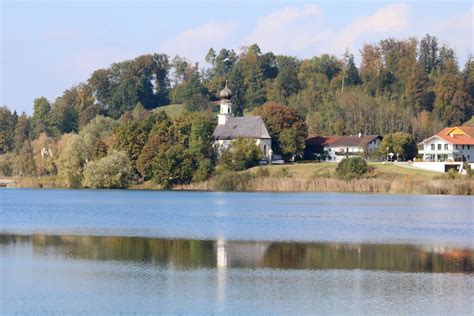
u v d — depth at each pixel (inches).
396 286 6628.9
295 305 5974.4
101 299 6127.0
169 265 7593.5
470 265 7672.2
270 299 6151.6
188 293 6328.7
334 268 7465.6
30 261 7819.9
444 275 7126.0
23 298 6161.4
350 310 5856.3
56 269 7357.3
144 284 6673.2
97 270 7298.2
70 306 5925.2
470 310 5876.0
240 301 6092.5
